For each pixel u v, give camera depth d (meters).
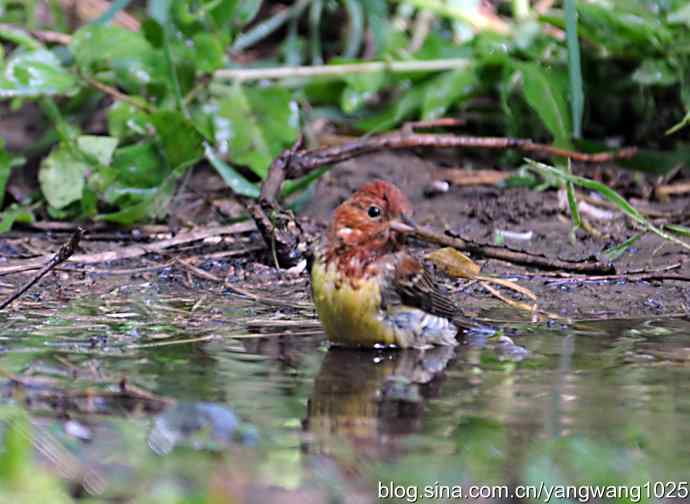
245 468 6.89
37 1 17.91
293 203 14.23
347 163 15.77
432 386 8.62
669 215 14.18
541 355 9.51
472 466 7.01
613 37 15.68
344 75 16.20
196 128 13.63
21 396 8.05
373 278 9.62
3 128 16.84
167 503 6.34
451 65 16.36
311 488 6.70
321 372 8.98
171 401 7.96
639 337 10.10
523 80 15.02
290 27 18.25
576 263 12.02
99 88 14.62
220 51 15.05
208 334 10.11
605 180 15.27
